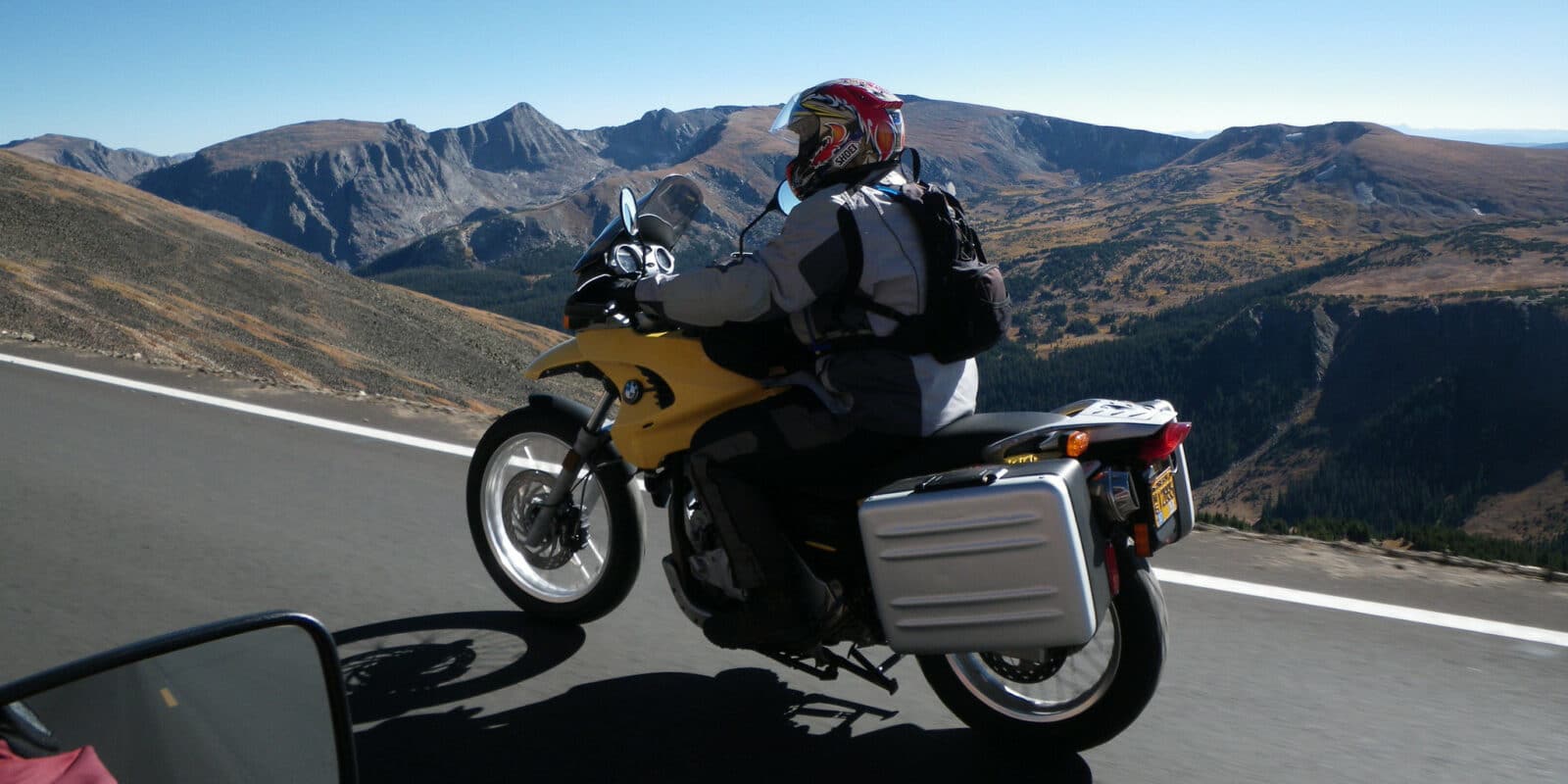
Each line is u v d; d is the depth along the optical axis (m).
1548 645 4.52
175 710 1.49
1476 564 5.52
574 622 4.48
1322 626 4.67
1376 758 3.55
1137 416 3.18
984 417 3.33
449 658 4.14
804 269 3.15
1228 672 4.18
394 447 7.52
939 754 3.49
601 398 4.16
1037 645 2.97
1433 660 4.35
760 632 3.47
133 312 111.62
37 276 107.06
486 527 4.65
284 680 1.64
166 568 5.00
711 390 3.58
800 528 3.50
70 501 6.01
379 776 3.29
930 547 3.04
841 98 3.30
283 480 6.57
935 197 3.22
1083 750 3.48
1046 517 2.90
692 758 3.44
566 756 3.44
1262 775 3.42
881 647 4.33
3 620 4.32
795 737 3.59
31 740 1.35
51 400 8.72
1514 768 3.50
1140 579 3.28
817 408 3.36
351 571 5.04
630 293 3.70
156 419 8.16
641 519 4.32
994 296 3.18
